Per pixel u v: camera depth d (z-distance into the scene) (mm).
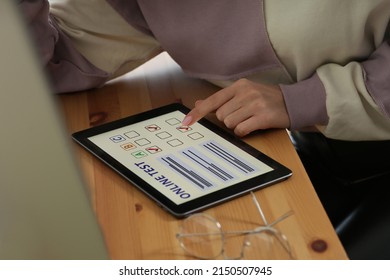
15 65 475
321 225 853
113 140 1076
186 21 1266
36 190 526
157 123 1133
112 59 1345
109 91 1330
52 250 558
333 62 1244
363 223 1307
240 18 1218
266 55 1240
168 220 875
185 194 913
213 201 893
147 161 1005
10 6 461
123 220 882
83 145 1061
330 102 1163
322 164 1465
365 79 1181
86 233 558
